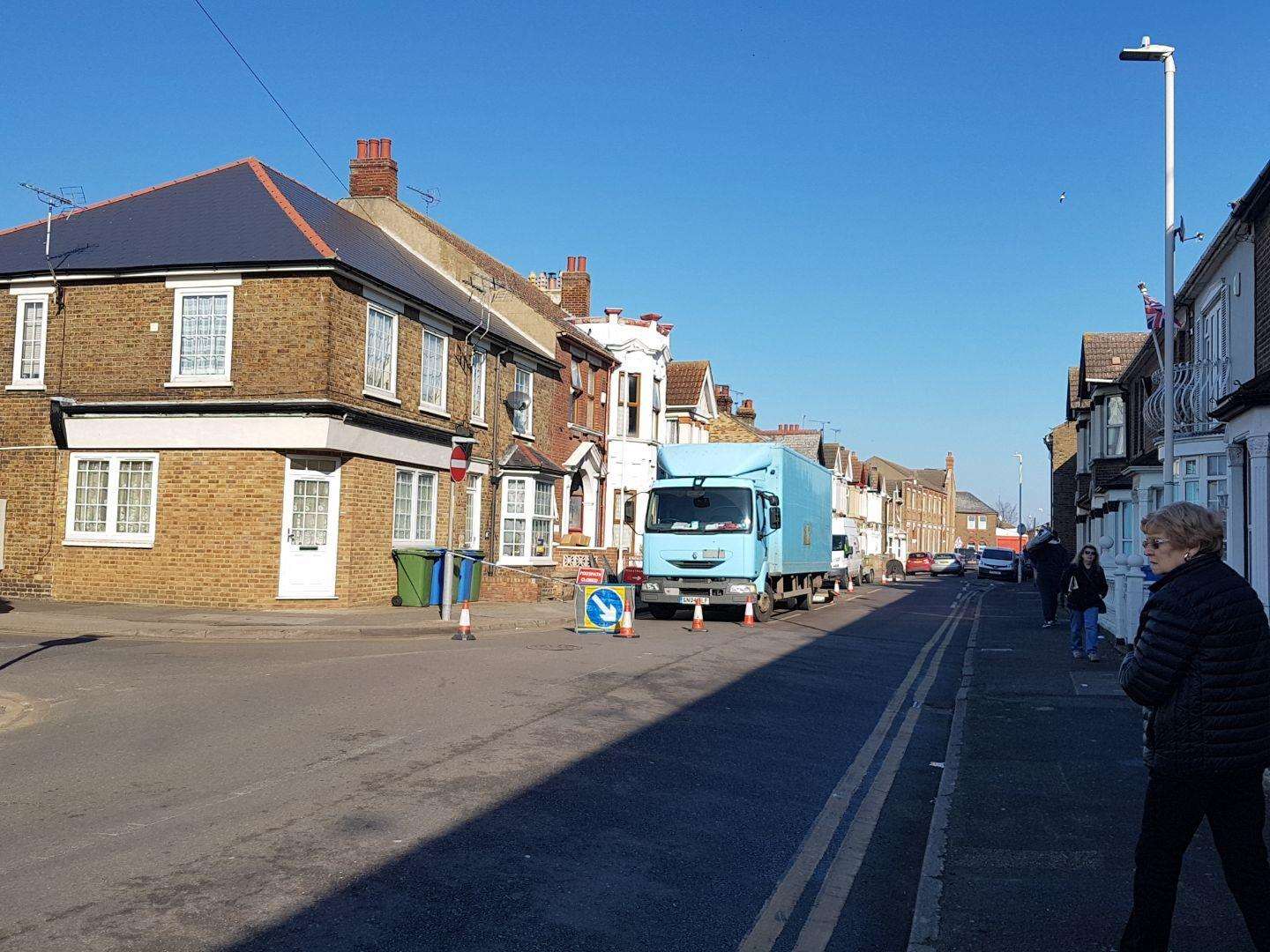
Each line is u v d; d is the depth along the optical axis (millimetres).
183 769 7441
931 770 8703
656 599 21359
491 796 6879
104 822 6180
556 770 7637
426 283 23734
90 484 19125
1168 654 3840
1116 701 11258
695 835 6398
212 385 18484
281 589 18328
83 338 19188
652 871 5684
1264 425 13914
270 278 18375
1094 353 35594
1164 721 3904
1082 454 41344
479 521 24141
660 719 9836
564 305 36125
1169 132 16047
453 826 6211
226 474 18344
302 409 17906
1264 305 16031
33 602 18750
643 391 33688
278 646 14500
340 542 18781
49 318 19391
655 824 6535
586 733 9000
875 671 14672
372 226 27547
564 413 29344
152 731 8680
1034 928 4828
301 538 18562
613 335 33344
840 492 64188
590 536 30969
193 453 18500
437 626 16875
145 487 18906
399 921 4777
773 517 21500
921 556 69062
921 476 111688
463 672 12102
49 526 19125
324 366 18141
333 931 4637
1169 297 16062
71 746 8148
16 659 12594
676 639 17203
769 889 5543
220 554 18297
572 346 29969
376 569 19766
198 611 17812
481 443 24141
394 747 8156
